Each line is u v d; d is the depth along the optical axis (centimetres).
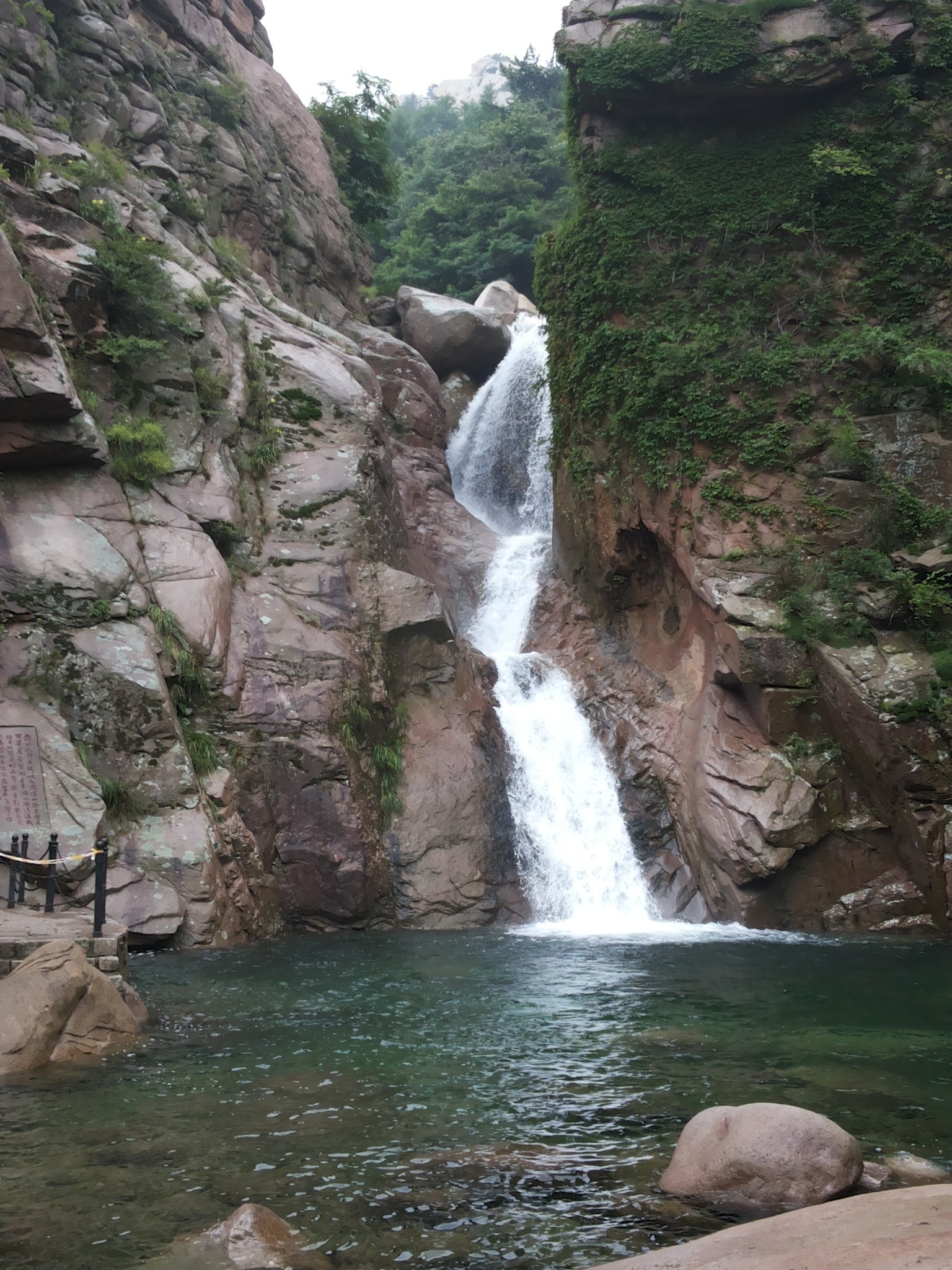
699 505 2075
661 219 2289
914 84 2227
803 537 1994
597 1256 512
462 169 5694
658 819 2003
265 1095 777
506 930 1750
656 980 1256
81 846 1451
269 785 1758
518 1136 689
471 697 2128
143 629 1711
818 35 2227
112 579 1719
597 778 2100
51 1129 693
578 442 2444
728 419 2084
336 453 2238
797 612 1895
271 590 1967
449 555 2764
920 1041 959
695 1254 414
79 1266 492
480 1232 541
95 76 2434
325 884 1734
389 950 1501
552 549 2759
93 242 2039
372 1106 752
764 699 1855
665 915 1902
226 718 1767
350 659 1927
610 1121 723
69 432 1762
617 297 2289
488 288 4297
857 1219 411
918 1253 349
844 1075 843
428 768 1964
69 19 2422
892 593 1859
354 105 3881
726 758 1869
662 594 2309
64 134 2250
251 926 1633
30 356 1706
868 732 1753
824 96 2269
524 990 1198
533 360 3312
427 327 3556
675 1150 627
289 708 1811
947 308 2127
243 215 2864
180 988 1205
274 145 3191
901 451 2019
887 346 2061
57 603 1652
